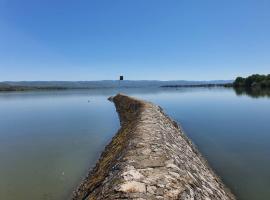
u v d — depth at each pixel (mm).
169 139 11570
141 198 5375
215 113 36250
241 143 19234
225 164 14719
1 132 24703
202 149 17828
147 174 6551
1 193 11094
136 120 16156
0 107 52688
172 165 7379
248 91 97125
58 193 11000
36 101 67625
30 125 28750
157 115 18547
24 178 12695
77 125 27891
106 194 5977
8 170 13820
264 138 20641
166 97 73812
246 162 14969
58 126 27578
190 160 10430
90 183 9539
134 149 8758
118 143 13156
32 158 15898
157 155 8102
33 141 20594
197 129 24703
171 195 5633
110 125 27406
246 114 34656
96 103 57500
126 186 5887
